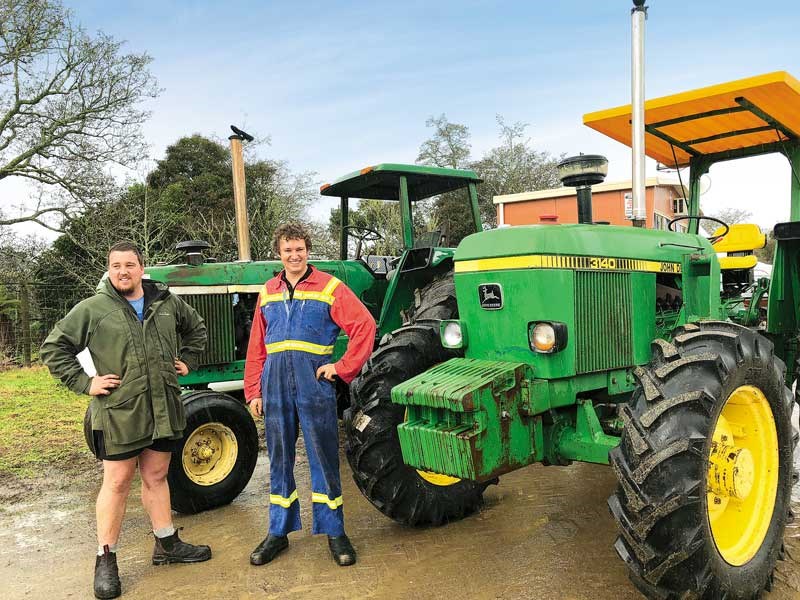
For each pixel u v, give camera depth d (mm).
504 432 2826
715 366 2451
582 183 3443
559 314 2945
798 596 2709
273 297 3273
